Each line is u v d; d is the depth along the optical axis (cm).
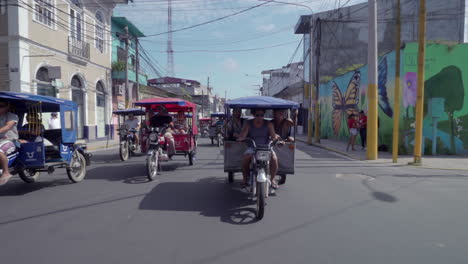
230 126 702
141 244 395
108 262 347
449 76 1298
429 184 740
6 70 1473
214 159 1167
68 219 487
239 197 618
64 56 1814
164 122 875
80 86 2048
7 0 1450
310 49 2073
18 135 673
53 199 600
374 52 1146
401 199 609
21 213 515
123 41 2458
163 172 890
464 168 972
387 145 1389
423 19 1023
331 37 2928
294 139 661
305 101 2098
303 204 573
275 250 380
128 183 745
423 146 1306
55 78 1638
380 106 1449
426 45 1297
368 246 392
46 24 1659
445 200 602
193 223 471
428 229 451
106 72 2347
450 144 1310
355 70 1820
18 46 1464
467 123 1306
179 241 405
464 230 448
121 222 474
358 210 539
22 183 747
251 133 601
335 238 417
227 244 396
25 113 740
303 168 962
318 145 1794
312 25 2086
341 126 2083
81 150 775
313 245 395
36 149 642
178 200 595
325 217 501
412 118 1295
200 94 6256
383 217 502
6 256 362
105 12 2302
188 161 1118
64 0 1809
